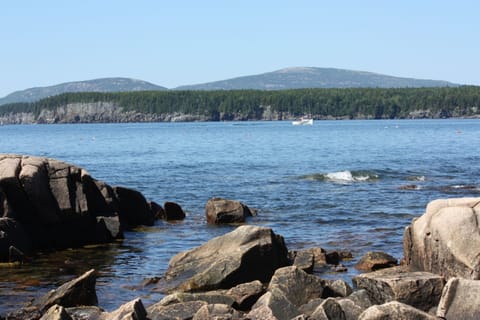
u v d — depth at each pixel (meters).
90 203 30.58
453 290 16.55
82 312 17.77
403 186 47.66
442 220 20.45
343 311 16.44
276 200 41.97
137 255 26.73
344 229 31.61
